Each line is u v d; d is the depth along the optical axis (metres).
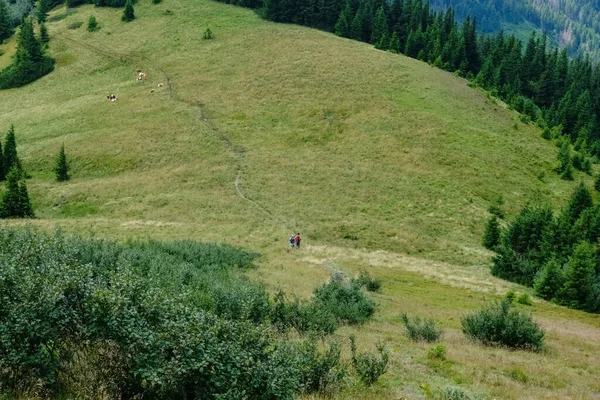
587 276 39.44
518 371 15.87
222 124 77.81
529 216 53.09
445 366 15.70
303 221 54.22
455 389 13.19
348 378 12.50
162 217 54.59
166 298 9.54
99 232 45.81
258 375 9.02
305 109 80.38
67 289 9.18
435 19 137.62
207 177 63.62
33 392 8.49
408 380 13.92
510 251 47.09
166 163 68.75
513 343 20.98
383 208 58.22
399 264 44.31
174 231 48.38
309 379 11.60
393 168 66.62
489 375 15.20
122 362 8.80
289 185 61.81
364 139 72.88
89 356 9.01
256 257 40.16
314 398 11.05
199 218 53.94
